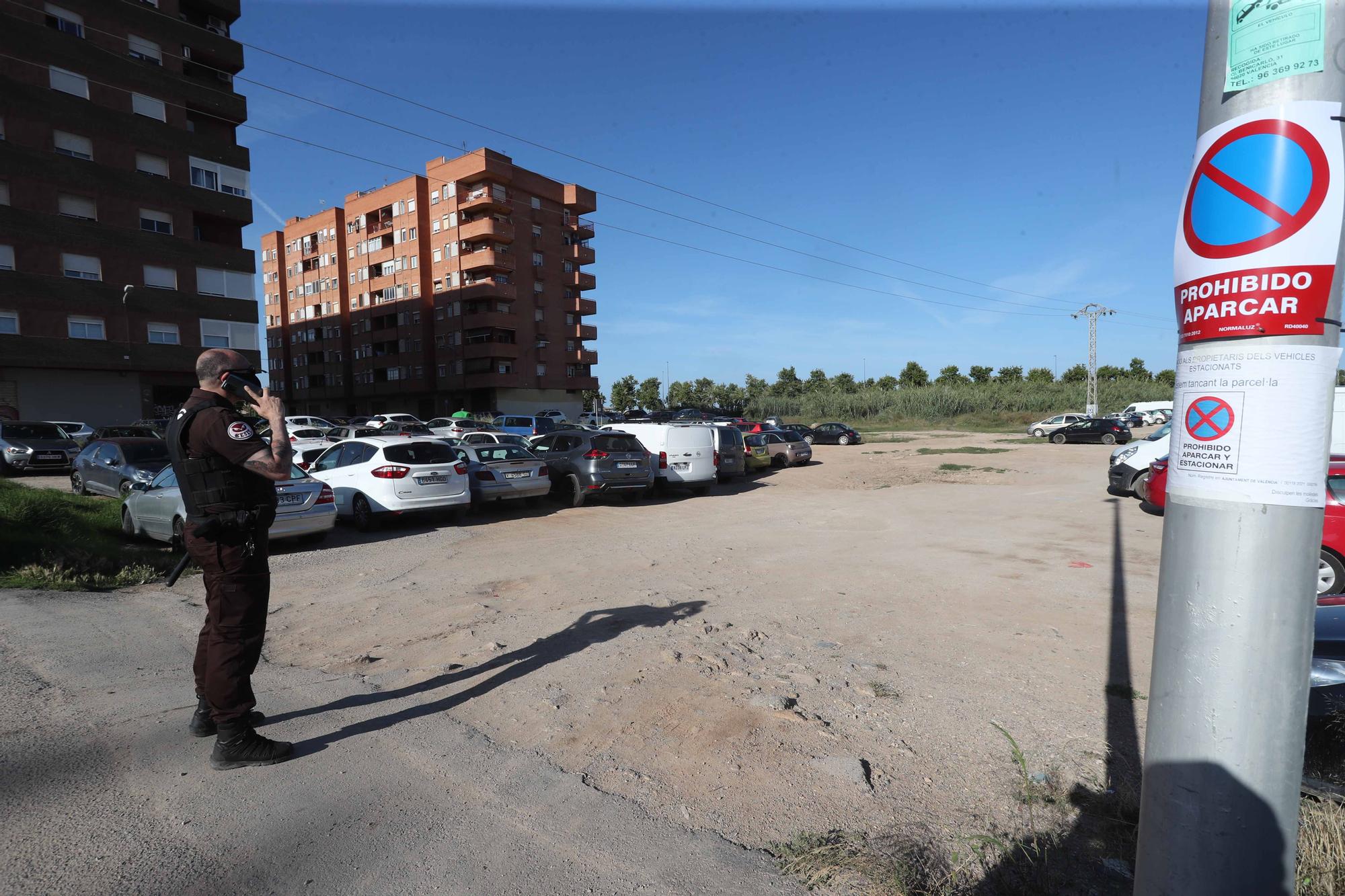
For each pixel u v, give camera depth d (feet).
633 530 36.11
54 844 8.86
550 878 8.39
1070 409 195.21
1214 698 5.38
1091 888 8.32
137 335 104.73
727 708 13.39
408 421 111.04
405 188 195.00
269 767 11.00
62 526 31.24
